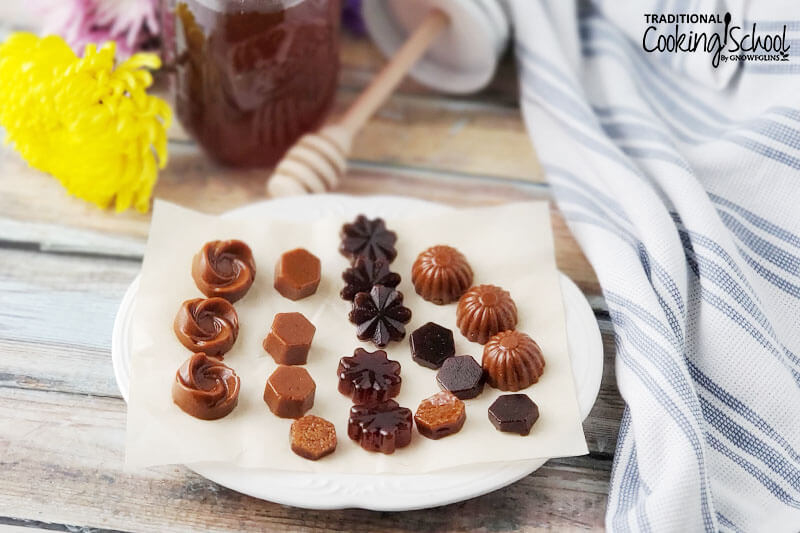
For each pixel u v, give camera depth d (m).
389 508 0.52
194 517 0.53
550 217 0.65
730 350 0.56
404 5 0.73
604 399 0.58
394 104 0.74
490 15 0.69
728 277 0.57
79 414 0.56
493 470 0.53
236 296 0.59
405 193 0.68
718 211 0.61
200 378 0.54
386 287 0.59
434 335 0.57
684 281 0.58
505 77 0.77
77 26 0.69
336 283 0.61
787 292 0.59
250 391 0.55
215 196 0.68
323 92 0.67
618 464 0.54
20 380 0.58
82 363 0.58
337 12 0.66
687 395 0.54
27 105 0.61
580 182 0.65
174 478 0.54
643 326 0.57
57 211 0.66
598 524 0.54
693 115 0.67
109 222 0.66
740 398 0.56
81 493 0.54
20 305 0.61
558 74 0.67
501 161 0.71
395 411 0.54
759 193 0.61
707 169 0.62
